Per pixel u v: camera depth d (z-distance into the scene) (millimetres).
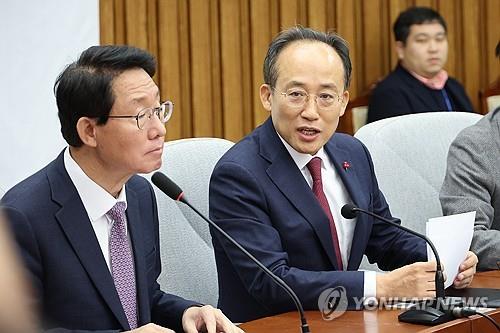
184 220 4227
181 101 6852
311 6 7473
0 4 5621
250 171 3602
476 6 8352
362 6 7824
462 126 5457
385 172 5113
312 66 3566
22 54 5719
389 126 5270
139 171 2975
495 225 4625
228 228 3545
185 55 6867
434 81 7500
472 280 3766
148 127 2961
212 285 4250
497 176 4566
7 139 5699
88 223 2943
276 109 3646
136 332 2678
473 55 8367
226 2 7012
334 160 3852
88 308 2879
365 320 3021
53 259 2855
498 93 7996
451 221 3359
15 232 2793
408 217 5105
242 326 2996
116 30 6535
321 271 3596
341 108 3686
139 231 3145
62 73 2961
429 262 3289
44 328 2820
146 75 2979
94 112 2902
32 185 2947
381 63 7922
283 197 3605
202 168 4312
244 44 7121
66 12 5879
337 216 3770
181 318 3143
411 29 7449
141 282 3084
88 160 2973
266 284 3395
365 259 4879
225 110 7031
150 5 6680
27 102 5750
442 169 5281
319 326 2949
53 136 5848
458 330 2855
